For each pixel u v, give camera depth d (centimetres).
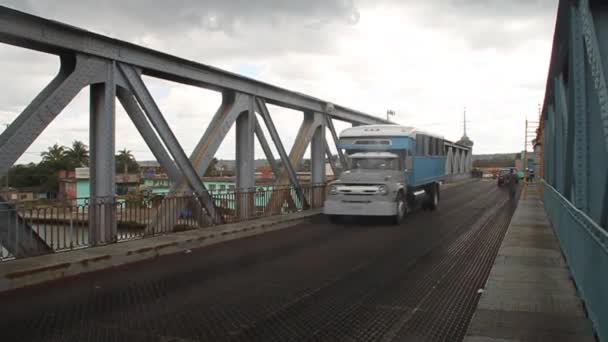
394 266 930
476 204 2467
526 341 517
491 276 830
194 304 678
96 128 1075
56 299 707
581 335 535
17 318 617
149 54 1151
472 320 590
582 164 764
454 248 1135
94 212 1030
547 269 884
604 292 461
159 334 557
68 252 946
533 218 1747
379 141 1783
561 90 1140
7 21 844
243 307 663
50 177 4194
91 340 538
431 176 2108
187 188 1305
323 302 686
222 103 1494
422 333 559
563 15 849
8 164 856
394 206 1573
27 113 927
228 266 939
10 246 866
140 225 1159
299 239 1295
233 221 1493
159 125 1200
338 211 1597
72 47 962
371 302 686
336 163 2364
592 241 543
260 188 1631
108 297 716
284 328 578
